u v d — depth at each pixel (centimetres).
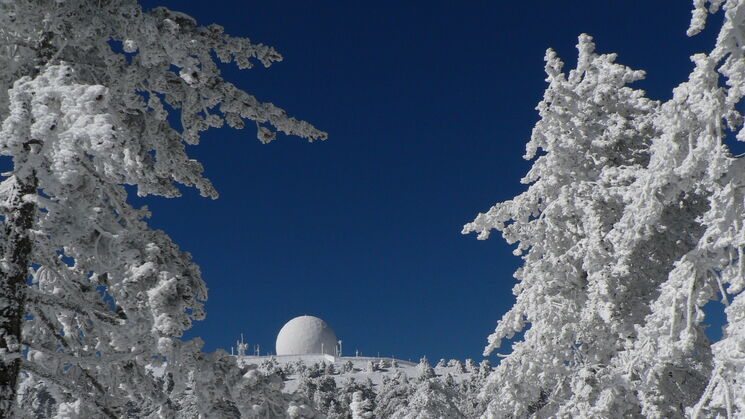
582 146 1484
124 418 689
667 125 739
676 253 1309
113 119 500
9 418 571
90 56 675
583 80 1532
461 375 11000
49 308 713
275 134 756
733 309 678
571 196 1430
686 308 739
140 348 561
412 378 10619
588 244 1374
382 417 5056
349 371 11950
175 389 581
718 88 684
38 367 605
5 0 588
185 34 653
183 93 716
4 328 579
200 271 642
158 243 613
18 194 600
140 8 619
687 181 763
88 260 679
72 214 541
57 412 681
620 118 1468
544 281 1459
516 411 1459
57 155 478
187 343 587
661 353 760
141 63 666
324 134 753
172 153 718
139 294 536
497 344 1520
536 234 1541
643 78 1514
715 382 702
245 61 730
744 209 689
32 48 642
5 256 589
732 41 654
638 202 827
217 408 603
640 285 1302
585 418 1272
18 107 495
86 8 640
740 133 609
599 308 1306
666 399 1248
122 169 575
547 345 1438
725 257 716
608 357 1404
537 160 1570
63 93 495
